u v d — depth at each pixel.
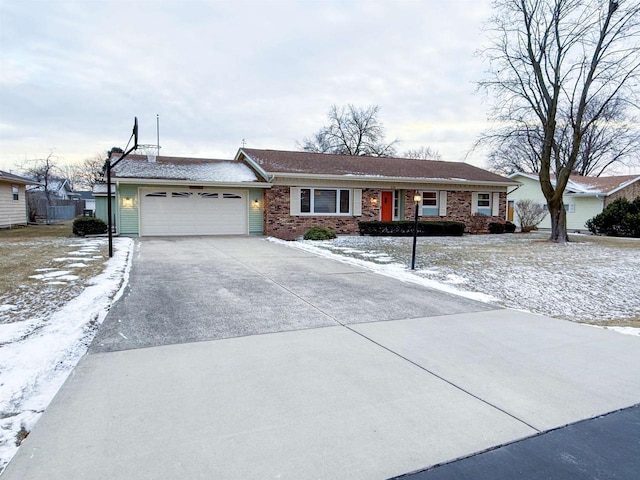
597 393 3.15
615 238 18.47
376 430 2.56
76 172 49.44
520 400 3.01
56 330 4.28
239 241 13.89
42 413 2.69
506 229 20.97
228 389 3.09
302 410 2.79
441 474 2.15
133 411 2.73
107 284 6.55
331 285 7.07
